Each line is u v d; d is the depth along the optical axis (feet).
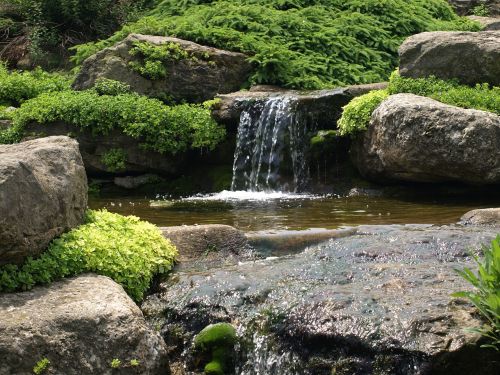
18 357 5.00
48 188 6.09
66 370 5.14
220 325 5.91
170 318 6.26
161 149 12.82
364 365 5.17
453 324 5.18
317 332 5.43
